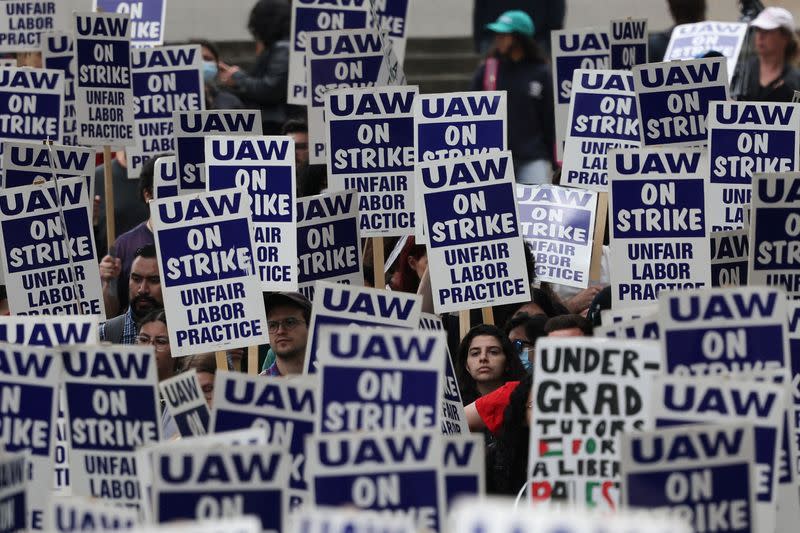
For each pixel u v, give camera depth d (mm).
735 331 24688
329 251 40406
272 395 26359
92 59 52844
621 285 36844
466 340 36438
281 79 67312
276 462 22422
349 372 24141
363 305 30531
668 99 42875
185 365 36156
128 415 26562
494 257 38656
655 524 16109
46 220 39156
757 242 32531
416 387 24141
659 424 23469
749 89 62250
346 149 42156
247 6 91375
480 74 68000
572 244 45438
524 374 35969
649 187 36688
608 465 24328
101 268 47406
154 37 62312
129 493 26578
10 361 25656
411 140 42062
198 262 35500
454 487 23734
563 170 46469
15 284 39094
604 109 46250
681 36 60656
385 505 22203
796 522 24984
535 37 78875
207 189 38906
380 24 54781
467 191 38594
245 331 35469
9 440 25625
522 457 31453
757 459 23328
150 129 55500
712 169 39531
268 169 38750
